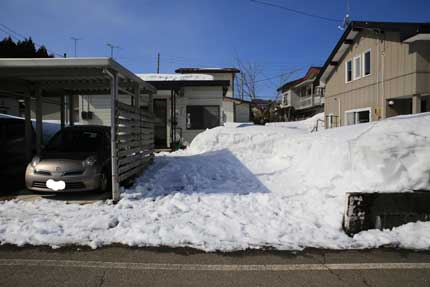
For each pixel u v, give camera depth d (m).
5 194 6.48
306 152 7.94
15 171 8.88
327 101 19.33
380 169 5.44
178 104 14.52
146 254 3.74
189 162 9.09
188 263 3.52
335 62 17.92
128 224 4.66
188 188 6.87
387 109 13.64
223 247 3.95
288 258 3.68
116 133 5.96
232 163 9.01
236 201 5.94
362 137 6.32
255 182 7.33
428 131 5.98
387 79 13.54
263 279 3.18
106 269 3.37
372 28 13.37
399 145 5.57
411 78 12.12
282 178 7.48
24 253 3.75
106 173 6.68
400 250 3.95
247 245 4.02
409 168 5.30
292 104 35.91
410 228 4.52
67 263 3.50
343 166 6.16
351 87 16.47
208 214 5.18
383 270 3.39
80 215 5.07
